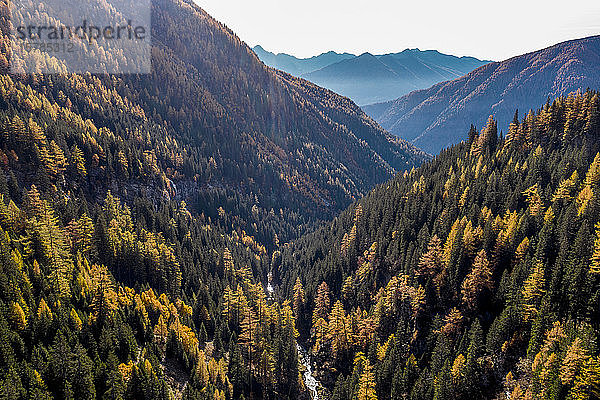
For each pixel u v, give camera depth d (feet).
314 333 398.83
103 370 232.32
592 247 265.95
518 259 306.76
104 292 283.59
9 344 216.13
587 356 206.90
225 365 295.28
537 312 255.50
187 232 531.91
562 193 344.28
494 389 247.29
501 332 260.21
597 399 198.39
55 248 310.24
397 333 310.04
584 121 436.35
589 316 239.30
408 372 277.23
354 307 391.65
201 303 364.17
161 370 257.96
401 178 627.05
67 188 456.04
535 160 410.52
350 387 291.79
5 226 319.27
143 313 295.69
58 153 448.24
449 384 246.68
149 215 505.25
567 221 293.23
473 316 298.76
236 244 621.31
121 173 541.34
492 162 461.78
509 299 280.92
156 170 613.52
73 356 227.61
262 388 300.81
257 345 317.83
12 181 385.91
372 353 312.91
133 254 363.56
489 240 325.01
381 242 422.00
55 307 260.42
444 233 379.55
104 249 357.82
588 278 246.88
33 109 572.92
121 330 261.24
